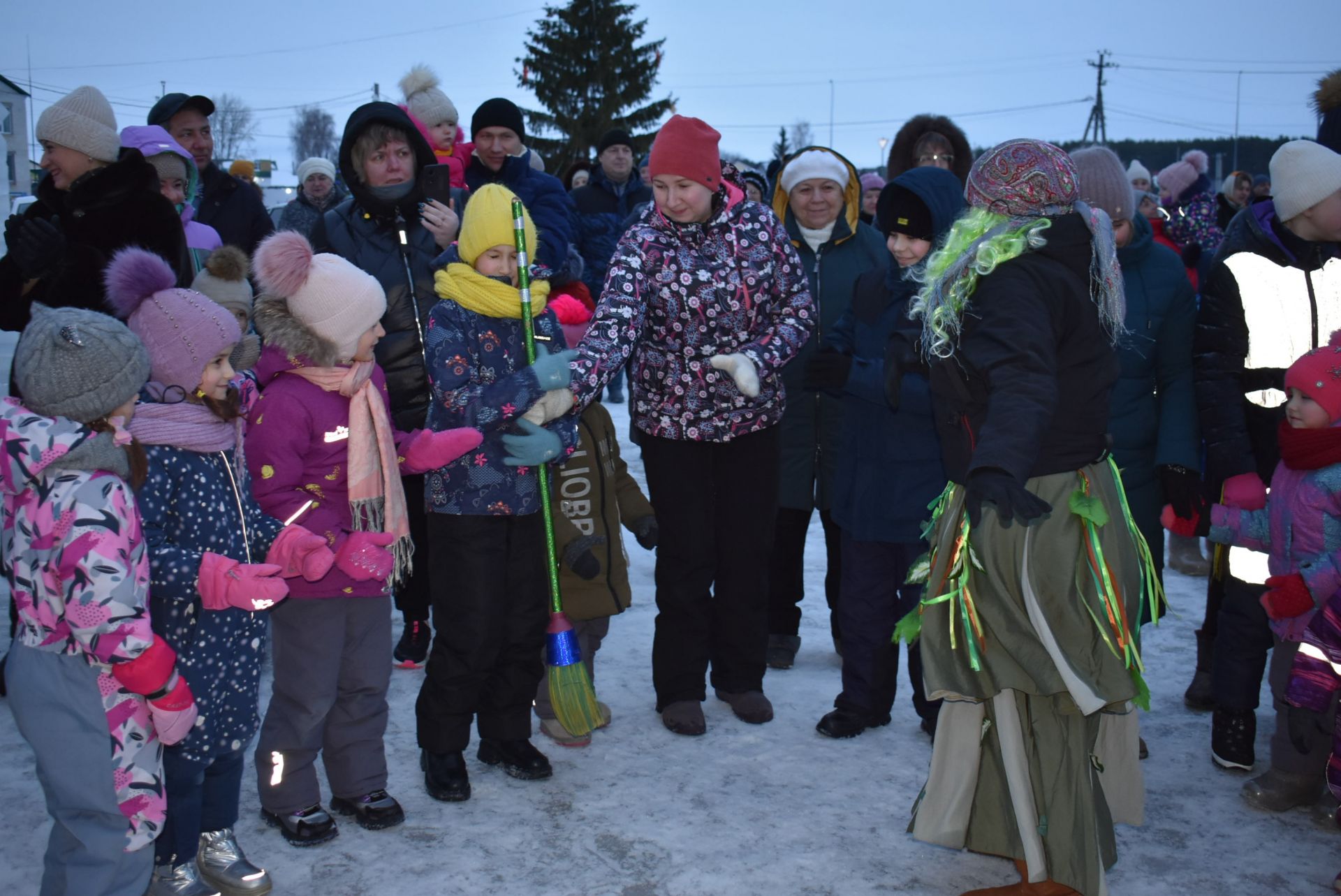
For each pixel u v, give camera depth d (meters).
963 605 2.45
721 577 3.74
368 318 2.73
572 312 3.79
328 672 2.83
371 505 2.79
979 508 2.14
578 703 3.23
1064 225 2.43
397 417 3.70
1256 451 3.34
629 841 2.91
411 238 3.73
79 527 2.09
